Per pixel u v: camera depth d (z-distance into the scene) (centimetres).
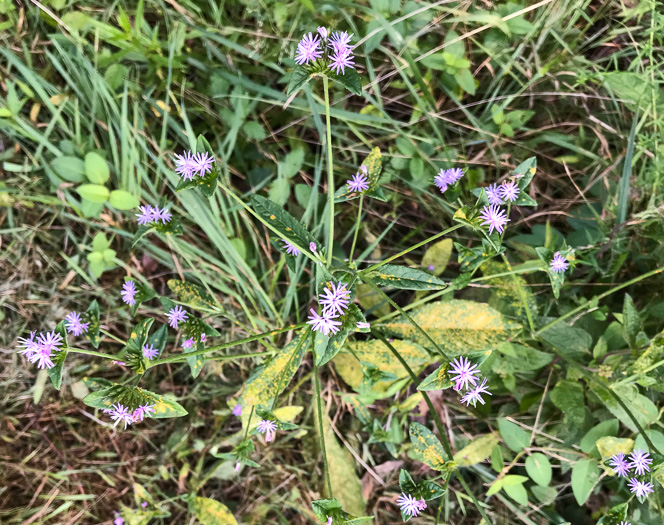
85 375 33
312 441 33
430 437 23
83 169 31
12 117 30
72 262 32
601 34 32
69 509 33
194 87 33
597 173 32
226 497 34
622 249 31
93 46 31
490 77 33
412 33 31
